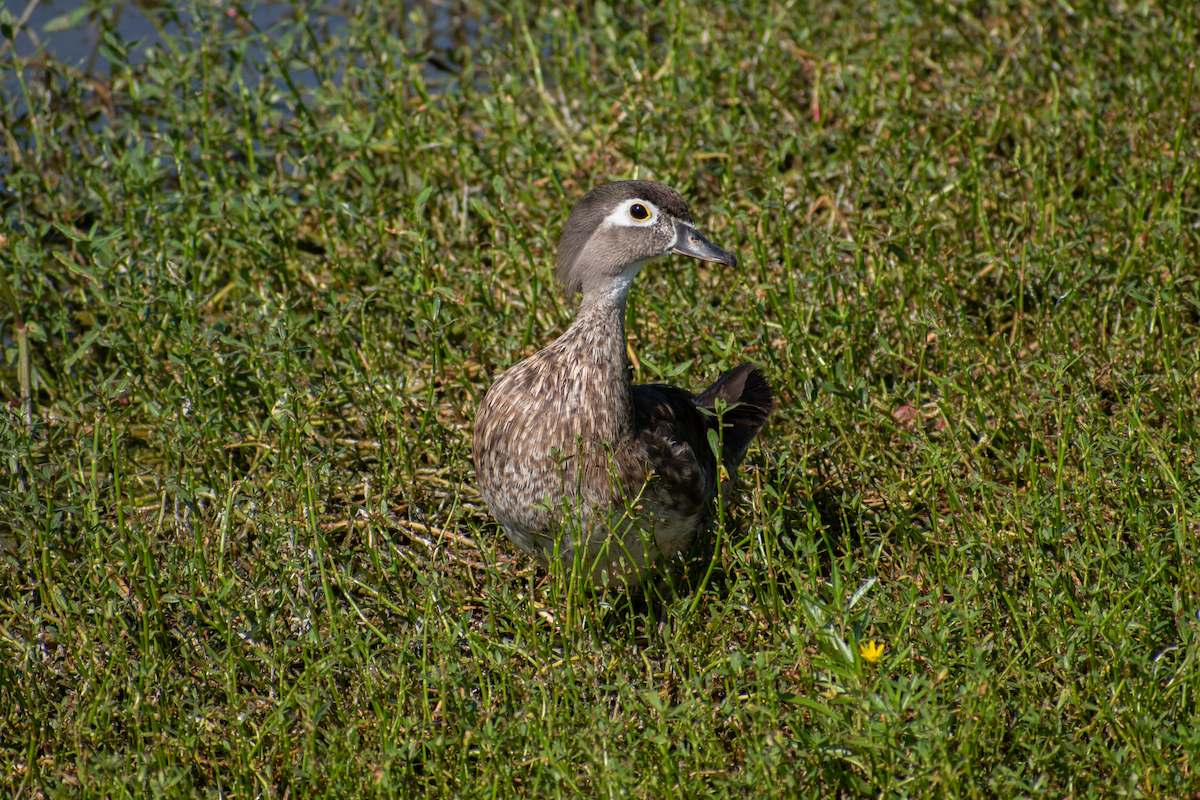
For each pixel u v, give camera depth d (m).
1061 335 9.51
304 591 7.68
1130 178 10.85
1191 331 10.02
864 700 5.79
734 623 7.51
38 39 15.72
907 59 12.35
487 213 10.52
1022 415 8.90
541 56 14.65
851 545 8.13
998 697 6.52
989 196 11.28
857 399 9.05
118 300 9.52
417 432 9.41
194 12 12.54
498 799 6.26
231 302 11.22
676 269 10.70
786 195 11.59
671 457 7.43
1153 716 6.33
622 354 7.39
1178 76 12.19
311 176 11.69
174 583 7.57
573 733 6.48
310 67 12.78
